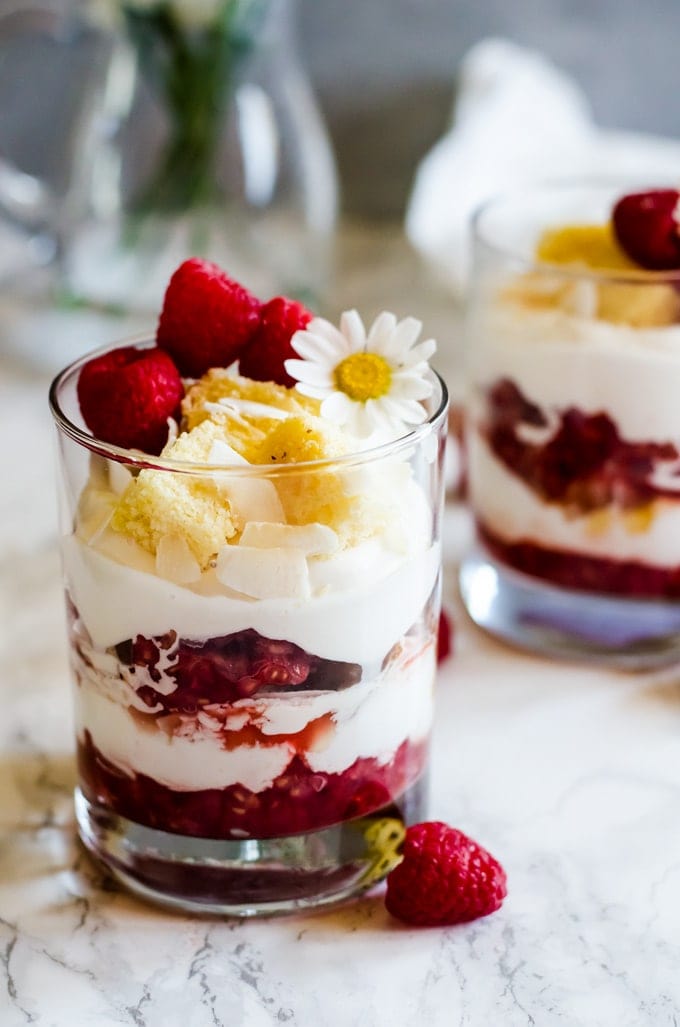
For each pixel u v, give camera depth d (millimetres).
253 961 500
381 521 486
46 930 507
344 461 476
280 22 729
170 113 723
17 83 897
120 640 486
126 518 480
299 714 487
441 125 910
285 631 479
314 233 764
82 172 744
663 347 569
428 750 525
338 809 502
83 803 524
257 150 731
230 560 473
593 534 591
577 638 604
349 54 894
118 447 487
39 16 775
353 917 513
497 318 589
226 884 505
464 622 624
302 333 502
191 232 738
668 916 514
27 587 635
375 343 503
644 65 891
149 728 491
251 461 488
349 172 934
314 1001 490
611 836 537
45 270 862
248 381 509
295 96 747
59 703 583
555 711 583
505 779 557
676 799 550
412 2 872
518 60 856
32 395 742
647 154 847
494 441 599
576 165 833
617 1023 487
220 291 510
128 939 505
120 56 729
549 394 579
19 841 534
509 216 637
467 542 664
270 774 493
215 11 701
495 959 502
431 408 510
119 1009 488
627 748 569
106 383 502
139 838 506
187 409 503
